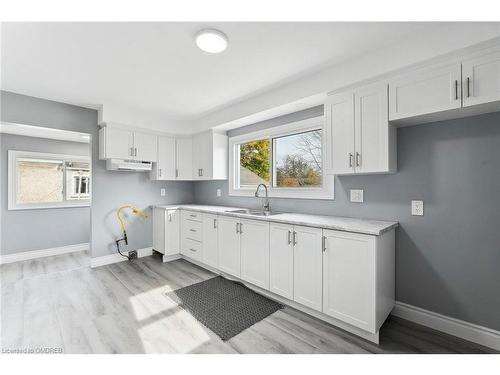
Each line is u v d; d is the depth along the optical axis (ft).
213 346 5.86
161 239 12.53
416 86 5.88
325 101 7.60
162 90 9.30
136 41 6.15
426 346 5.81
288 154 10.35
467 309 6.06
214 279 10.04
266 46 6.37
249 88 9.09
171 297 8.38
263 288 8.30
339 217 8.15
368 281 5.82
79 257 13.10
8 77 8.16
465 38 5.12
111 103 10.74
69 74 7.97
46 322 6.81
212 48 6.12
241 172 12.61
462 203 6.10
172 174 13.20
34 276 10.28
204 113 12.17
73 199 14.46
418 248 6.75
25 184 12.94
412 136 6.82
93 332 6.37
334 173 7.35
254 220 8.57
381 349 5.71
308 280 6.98
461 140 6.09
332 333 6.36
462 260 6.12
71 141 14.51
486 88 4.98
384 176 7.34
